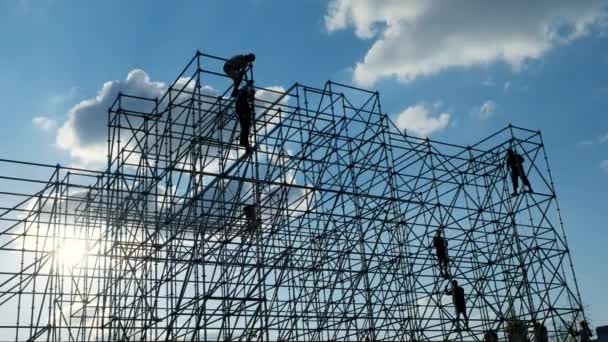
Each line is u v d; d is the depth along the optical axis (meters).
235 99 24.09
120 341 23.70
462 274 31.27
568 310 30.23
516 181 31.09
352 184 27.39
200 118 23.36
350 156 27.86
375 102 28.81
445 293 29.17
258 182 23.19
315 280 27.73
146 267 24.88
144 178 26.70
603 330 36.22
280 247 25.55
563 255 30.83
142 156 27.17
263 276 22.97
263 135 26.50
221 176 23.17
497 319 30.28
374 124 28.66
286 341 26.31
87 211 29.31
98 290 27.58
